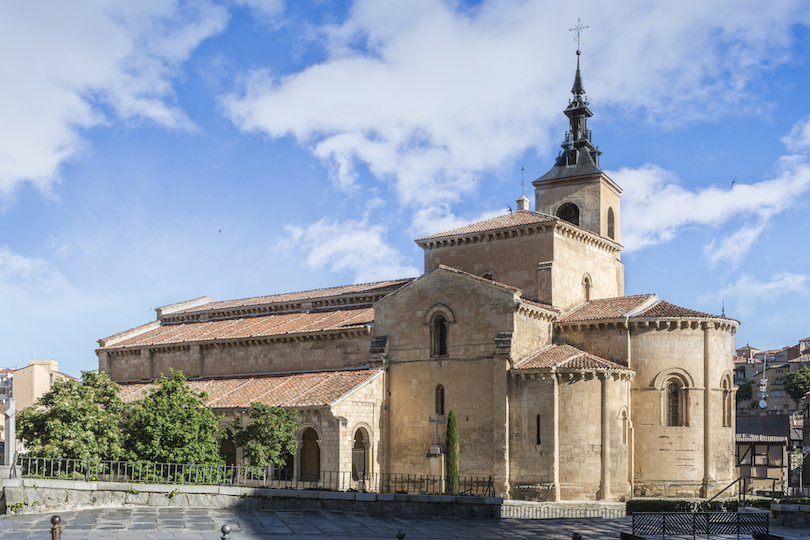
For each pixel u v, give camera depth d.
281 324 71.62
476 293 57.41
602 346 57.53
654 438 55.25
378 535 31.78
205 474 43.09
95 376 51.56
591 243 66.12
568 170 70.69
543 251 61.28
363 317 66.38
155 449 48.25
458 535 32.62
